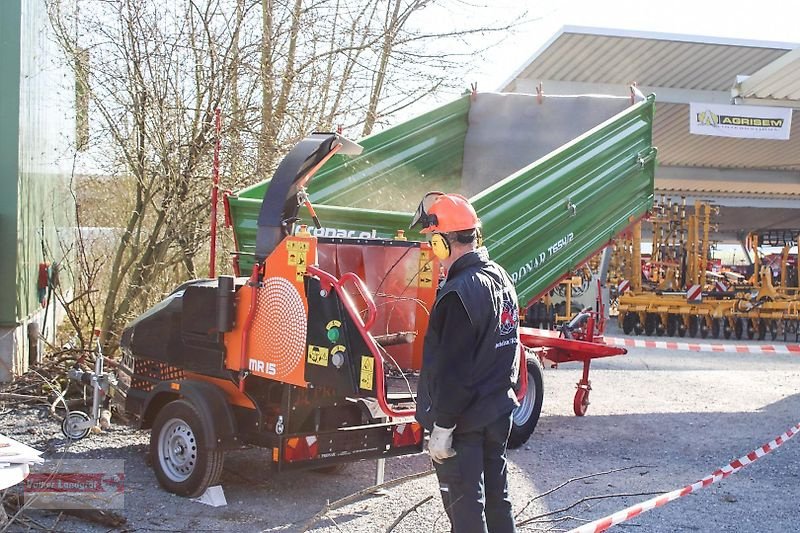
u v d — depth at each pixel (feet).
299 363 17.83
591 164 30.45
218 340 19.22
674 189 147.02
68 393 28.19
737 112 75.41
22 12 29.78
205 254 39.40
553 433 29.43
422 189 33.27
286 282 18.11
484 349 12.64
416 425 20.42
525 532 18.12
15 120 29.37
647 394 38.60
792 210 160.97
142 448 23.59
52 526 17.04
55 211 38.86
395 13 40.14
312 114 38.52
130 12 31.73
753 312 75.41
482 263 13.12
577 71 92.89
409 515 19.04
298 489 20.84
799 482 23.30
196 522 17.92
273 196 18.94
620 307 79.25
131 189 38.88
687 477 23.61
